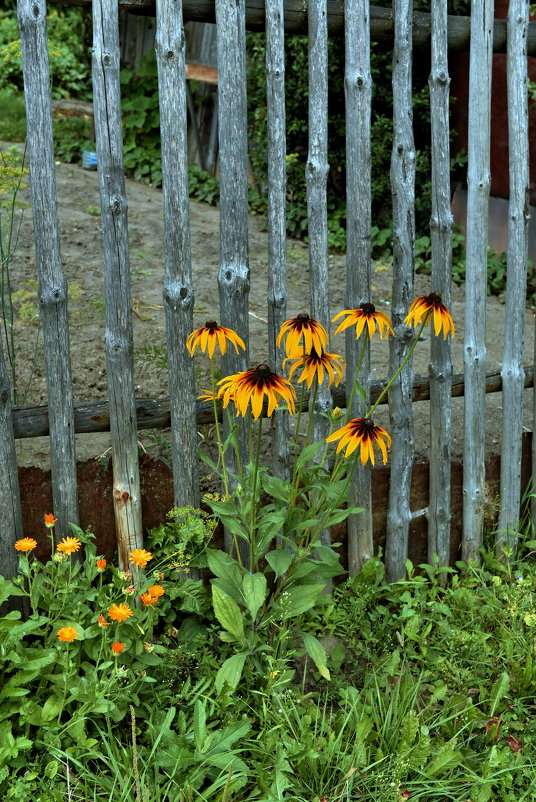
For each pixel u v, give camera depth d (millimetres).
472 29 3342
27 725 2557
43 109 2688
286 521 2949
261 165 8508
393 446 3469
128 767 2502
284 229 3100
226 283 3057
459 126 7336
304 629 3213
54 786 2453
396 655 2990
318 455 3352
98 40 2713
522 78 3459
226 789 2363
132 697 2674
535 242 6773
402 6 3162
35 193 2736
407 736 2652
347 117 3160
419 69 7648
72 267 6578
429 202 7543
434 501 3592
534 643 3133
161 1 2771
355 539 3469
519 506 3793
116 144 2785
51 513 3045
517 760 2738
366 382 3363
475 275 3488
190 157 10172
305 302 6320
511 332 3625
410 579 3482
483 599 3434
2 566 2945
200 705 2582
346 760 2594
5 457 2863
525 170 3516
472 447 3605
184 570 3076
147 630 2793
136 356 4914
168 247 2938
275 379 2467
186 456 3107
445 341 3443
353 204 3205
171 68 2822
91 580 2840
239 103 2930
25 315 5230
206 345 2650
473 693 3037
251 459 3246
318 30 3018
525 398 4648
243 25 2900
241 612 2977
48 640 2730
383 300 6477
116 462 3023
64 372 2889
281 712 2674
